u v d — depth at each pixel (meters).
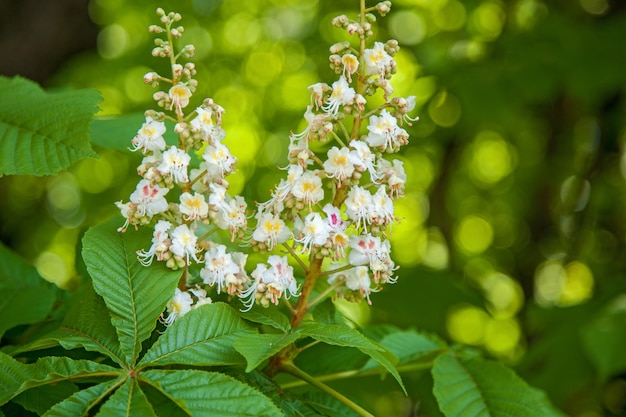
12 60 1.81
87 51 2.00
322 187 1.02
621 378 1.90
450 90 2.15
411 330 1.16
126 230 1.01
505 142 2.90
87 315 0.99
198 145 0.99
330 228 0.98
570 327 1.73
